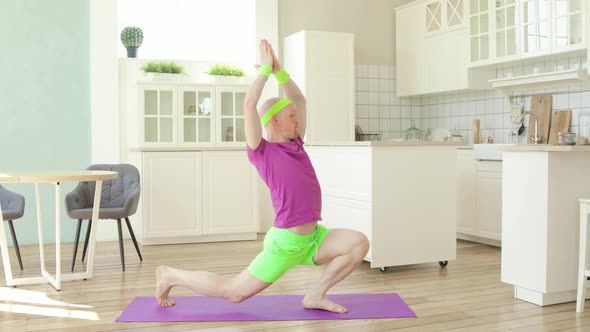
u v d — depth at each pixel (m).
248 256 4.95
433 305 3.35
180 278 3.19
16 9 5.57
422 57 6.43
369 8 6.83
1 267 4.50
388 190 4.16
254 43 6.30
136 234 5.85
